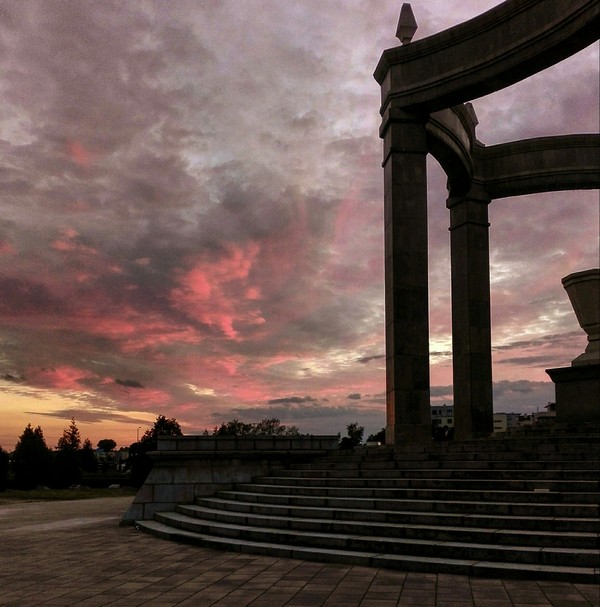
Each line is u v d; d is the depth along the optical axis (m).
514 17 19.72
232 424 59.16
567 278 19.88
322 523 10.97
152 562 10.29
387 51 22.06
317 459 15.90
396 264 21.19
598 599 7.20
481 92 20.89
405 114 21.92
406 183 21.59
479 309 26.50
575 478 11.00
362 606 7.14
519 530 9.44
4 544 12.83
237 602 7.50
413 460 14.02
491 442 14.63
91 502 26.03
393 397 20.52
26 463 74.25
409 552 9.49
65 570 9.82
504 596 7.42
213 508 14.23
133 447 54.22
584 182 27.12
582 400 18.67
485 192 27.61
